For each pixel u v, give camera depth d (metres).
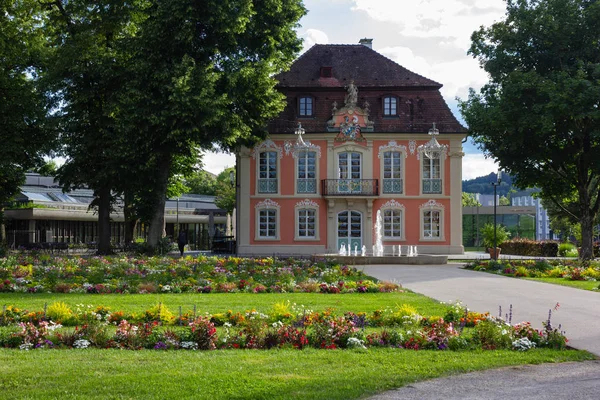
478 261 30.11
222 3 32.59
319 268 24.98
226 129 32.97
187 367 8.75
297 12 37.41
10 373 8.34
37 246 42.34
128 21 36.06
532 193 42.66
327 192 41.47
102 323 12.30
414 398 7.50
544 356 9.96
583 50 36.62
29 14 37.28
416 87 42.81
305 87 42.47
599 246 45.03
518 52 38.59
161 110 32.09
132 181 35.72
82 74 34.91
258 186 41.94
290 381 8.05
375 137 41.94
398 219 42.09
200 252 48.03
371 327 12.31
